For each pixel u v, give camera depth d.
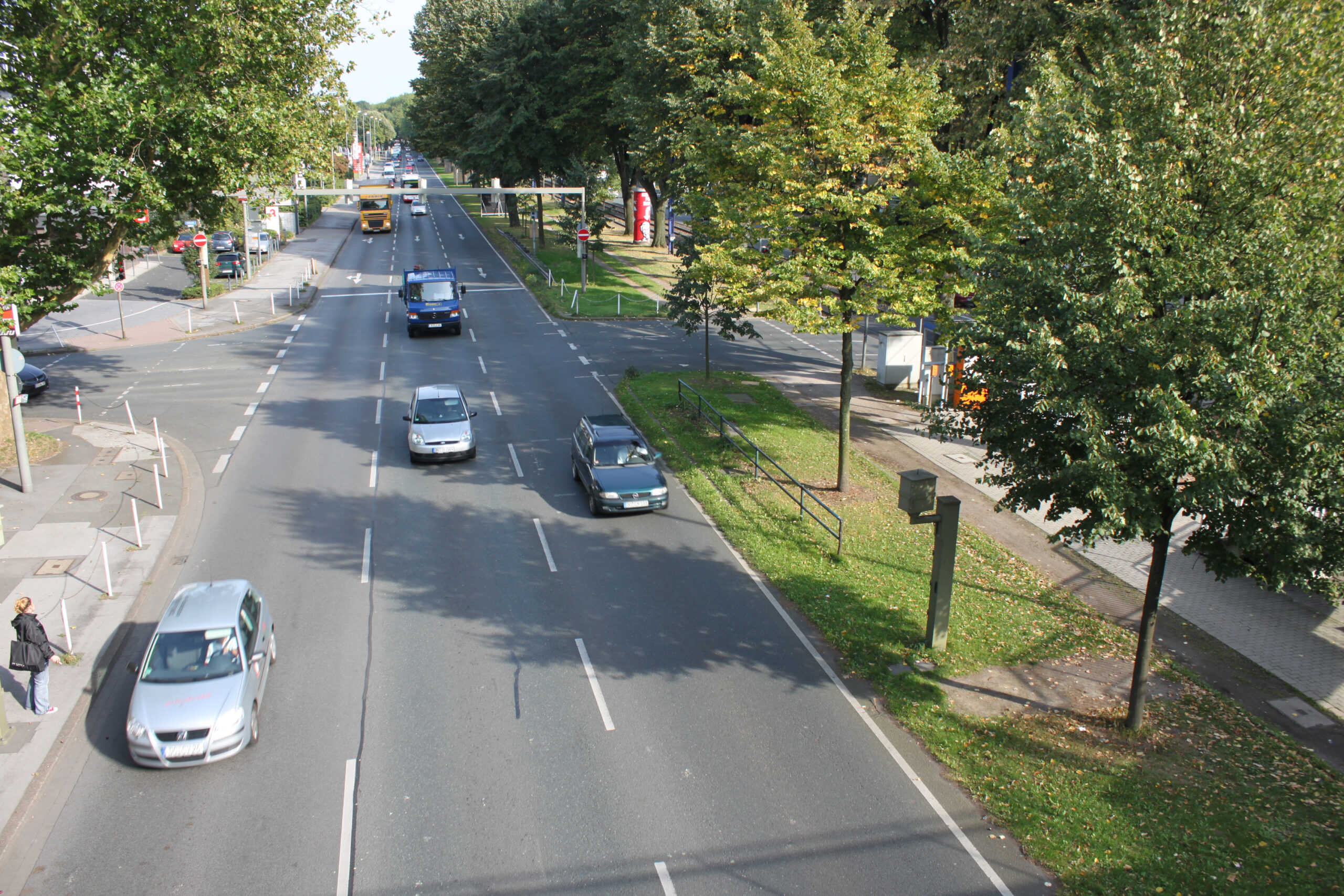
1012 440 11.38
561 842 9.86
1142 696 11.78
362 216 73.62
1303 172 9.28
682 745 11.63
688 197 21.78
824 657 13.95
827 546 17.58
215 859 9.52
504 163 55.75
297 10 24.09
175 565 16.56
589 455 19.98
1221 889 9.15
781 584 16.12
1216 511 9.84
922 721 12.17
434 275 38.06
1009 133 17.97
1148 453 9.34
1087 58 23.16
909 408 27.80
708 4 32.81
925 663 13.65
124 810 10.27
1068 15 23.38
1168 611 15.52
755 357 35.12
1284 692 13.12
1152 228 9.95
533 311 44.00
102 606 14.97
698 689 12.95
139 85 19.47
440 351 35.03
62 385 29.20
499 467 22.23
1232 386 8.90
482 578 16.30
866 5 25.36
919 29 29.77
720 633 14.57
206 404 27.23
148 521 18.42
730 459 22.27
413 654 13.71
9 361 19.23
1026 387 10.83
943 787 10.95
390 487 20.72
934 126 18.44
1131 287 9.52
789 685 13.12
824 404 28.06
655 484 19.06
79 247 22.61
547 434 24.83
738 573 16.72
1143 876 9.36
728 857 9.69
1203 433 9.44
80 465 21.67
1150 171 9.79
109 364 32.19
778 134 18.05
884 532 18.38
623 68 48.97
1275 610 15.52
